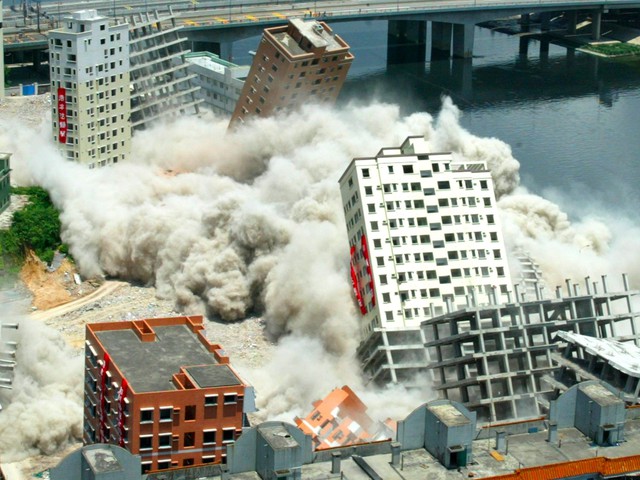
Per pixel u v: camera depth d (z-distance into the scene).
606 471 185.25
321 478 185.88
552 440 194.75
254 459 186.88
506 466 188.75
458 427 187.50
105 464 178.12
